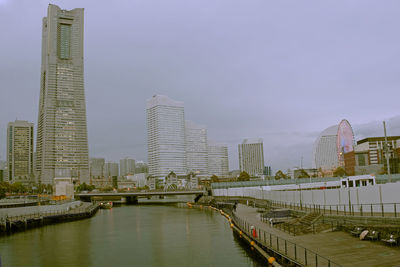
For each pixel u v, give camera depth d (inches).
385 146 3356.3
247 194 6378.0
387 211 2310.5
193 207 7672.2
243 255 2268.7
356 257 1553.9
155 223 4426.7
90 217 5492.1
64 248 2748.5
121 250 2628.0
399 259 1482.5
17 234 3567.9
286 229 2497.5
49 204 5753.0
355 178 4982.8
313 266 1443.2
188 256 2319.1
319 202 3112.7
